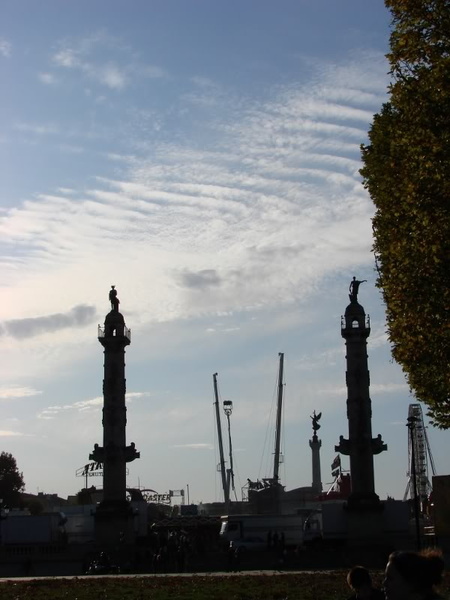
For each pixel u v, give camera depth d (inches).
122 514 4613.7
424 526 4768.7
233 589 2373.3
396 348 1921.8
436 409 1955.0
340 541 4475.9
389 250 1800.0
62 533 4817.9
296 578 2758.4
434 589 546.3
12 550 4446.4
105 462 4690.0
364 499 4490.7
